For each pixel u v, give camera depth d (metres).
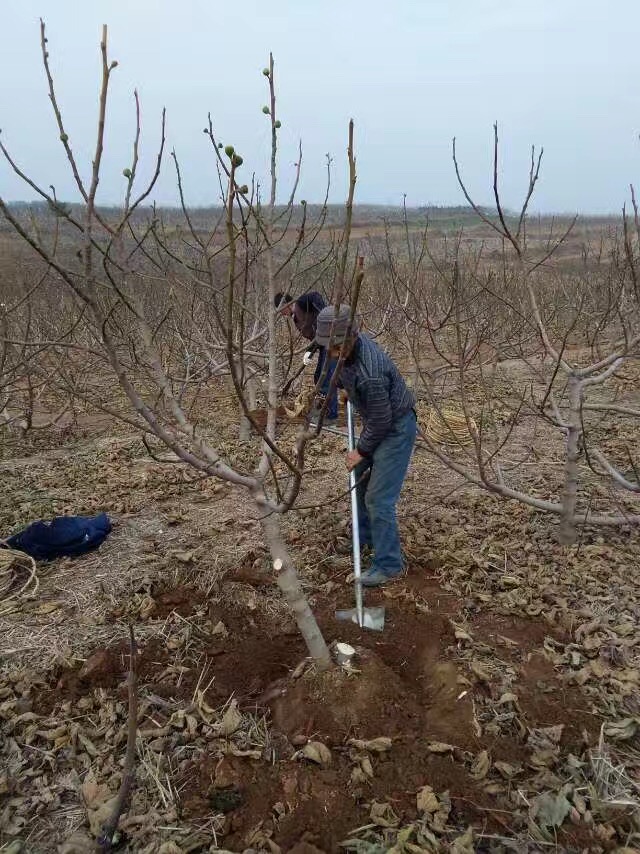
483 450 5.58
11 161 1.68
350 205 1.65
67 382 3.17
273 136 2.38
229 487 5.05
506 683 2.77
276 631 3.28
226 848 2.12
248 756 2.44
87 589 3.62
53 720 2.67
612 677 2.77
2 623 3.32
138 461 5.74
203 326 6.43
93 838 2.17
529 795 2.26
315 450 5.84
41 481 5.44
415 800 2.24
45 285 8.34
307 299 4.75
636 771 2.34
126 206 2.15
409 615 3.32
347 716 2.56
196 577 3.73
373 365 3.04
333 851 2.09
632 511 4.36
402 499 4.72
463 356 3.35
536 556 3.83
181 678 2.93
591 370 3.68
